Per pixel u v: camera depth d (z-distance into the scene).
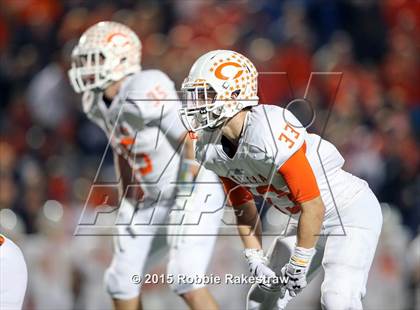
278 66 37.16
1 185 30.66
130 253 19.97
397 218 29.86
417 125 36.16
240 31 39.19
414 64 39.88
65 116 35.69
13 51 39.41
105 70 20.02
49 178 31.73
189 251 19.02
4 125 36.78
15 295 14.88
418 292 27.72
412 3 41.97
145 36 38.47
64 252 27.59
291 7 40.03
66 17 40.03
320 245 16.69
